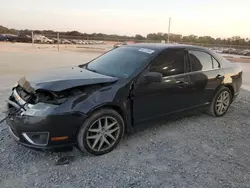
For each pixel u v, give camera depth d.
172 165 3.08
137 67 3.59
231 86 4.96
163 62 3.81
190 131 4.17
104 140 3.24
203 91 4.42
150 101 3.64
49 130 2.81
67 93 2.97
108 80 3.28
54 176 2.75
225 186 2.71
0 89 6.34
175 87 3.90
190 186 2.69
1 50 19.16
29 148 3.02
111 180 2.72
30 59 14.00
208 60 4.55
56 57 15.87
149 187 2.63
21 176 2.72
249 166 3.16
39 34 34.00
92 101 3.03
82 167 2.95
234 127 4.46
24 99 2.99
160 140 3.76
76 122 2.93
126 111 3.39
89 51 23.61
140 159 3.19
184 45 4.31
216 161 3.24
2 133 3.70
